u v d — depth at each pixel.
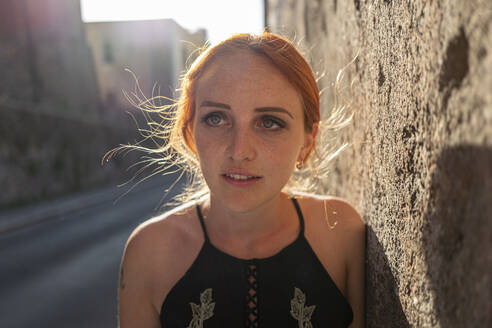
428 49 0.54
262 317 0.85
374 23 0.84
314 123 0.86
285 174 0.77
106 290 4.31
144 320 0.94
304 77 0.77
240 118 0.73
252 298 0.86
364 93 0.95
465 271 0.44
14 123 11.45
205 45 0.96
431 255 0.54
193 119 0.86
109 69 27.53
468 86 0.42
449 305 0.48
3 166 10.76
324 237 0.92
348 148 1.18
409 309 0.64
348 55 1.14
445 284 0.49
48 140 13.41
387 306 0.77
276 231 0.91
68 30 17.20
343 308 0.89
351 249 0.95
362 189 1.00
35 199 12.27
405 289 0.66
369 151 0.91
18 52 13.24
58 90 15.84
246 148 0.73
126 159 21.25
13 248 6.64
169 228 0.94
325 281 0.88
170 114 1.02
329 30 1.52
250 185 0.75
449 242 0.48
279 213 0.92
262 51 0.73
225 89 0.73
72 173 15.08
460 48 0.44
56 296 4.15
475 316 0.41
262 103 0.72
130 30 27.58
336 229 0.93
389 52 0.73
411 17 0.61
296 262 0.88
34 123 12.56
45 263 5.55
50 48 15.41
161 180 21.55
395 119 0.70
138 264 0.92
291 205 0.96
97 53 27.55
